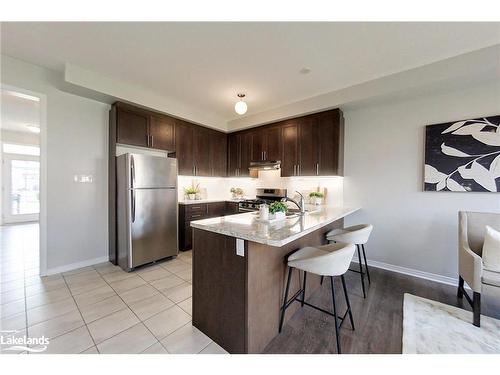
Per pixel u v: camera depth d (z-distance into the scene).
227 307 1.60
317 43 2.13
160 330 1.80
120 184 3.12
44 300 2.23
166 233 3.35
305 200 3.79
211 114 4.34
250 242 1.49
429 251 2.83
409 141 2.96
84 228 3.13
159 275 2.87
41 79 2.71
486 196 2.49
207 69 2.63
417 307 2.15
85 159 3.12
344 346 1.64
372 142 3.25
